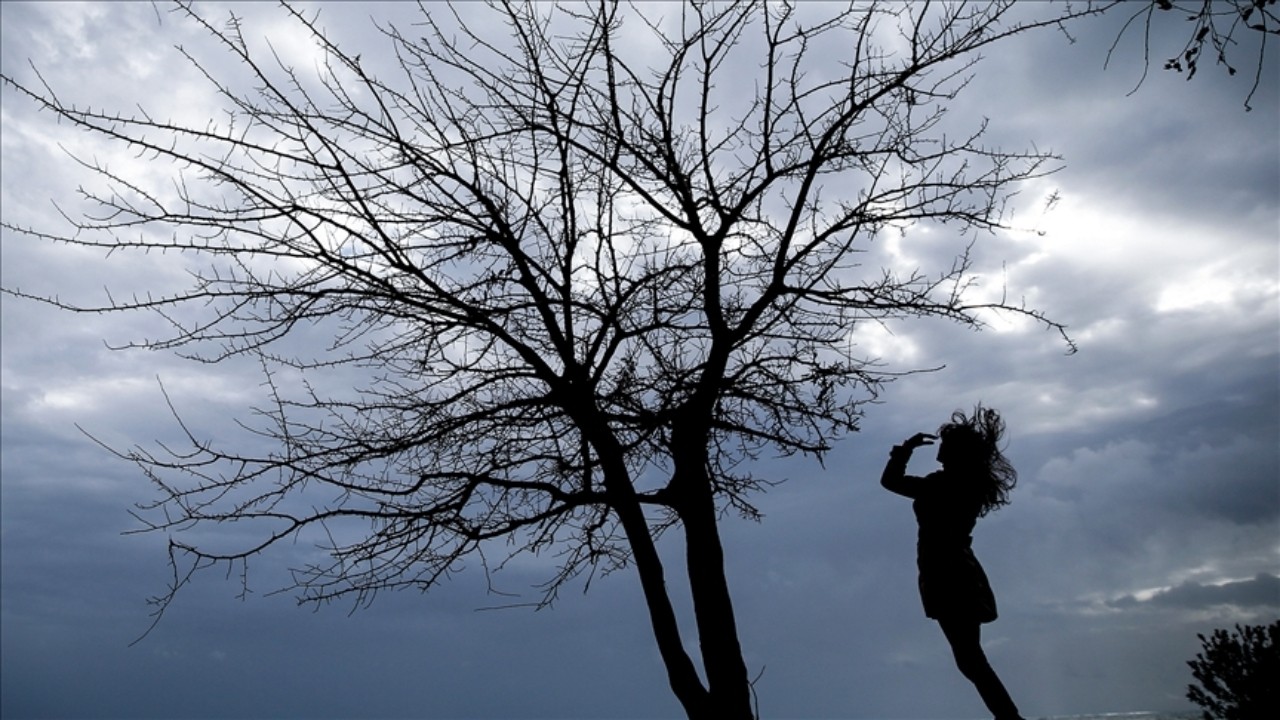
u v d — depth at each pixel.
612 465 6.62
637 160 7.13
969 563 5.35
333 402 6.76
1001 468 5.58
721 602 6.27
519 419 6.89
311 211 6.23
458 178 6.52
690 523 6.50
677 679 6.16
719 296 7.00
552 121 6.69
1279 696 6.82
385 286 6.25
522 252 6.64
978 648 5.20
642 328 6.77
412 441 6.69
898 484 5.64
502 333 6.60
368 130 6.42
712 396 6.73
